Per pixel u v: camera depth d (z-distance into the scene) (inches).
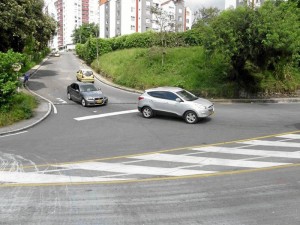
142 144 524.7
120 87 1216.8
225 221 264.5
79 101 907.4
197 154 464.8
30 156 466.0
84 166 416.8
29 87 1178.6
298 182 349.1
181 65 1229.1
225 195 316.8
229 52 877.2
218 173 382.0
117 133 602.2
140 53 1444.4
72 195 321.1
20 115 706.2
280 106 876.0
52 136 586.9
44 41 1876.2
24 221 267.3
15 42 1192.2
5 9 1011.9
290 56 1035.3
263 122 673.0
